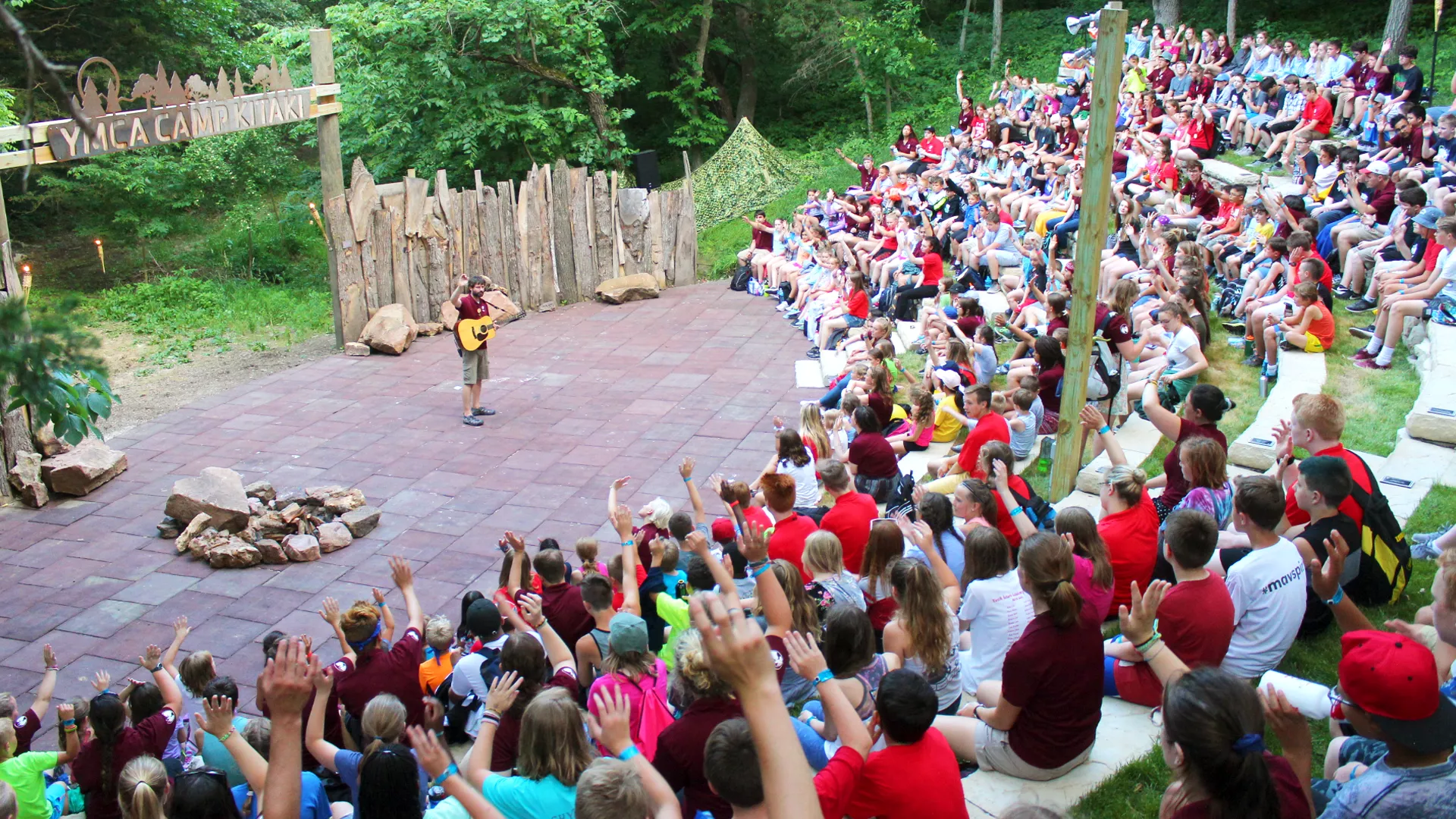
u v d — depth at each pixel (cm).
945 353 1132
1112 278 1272
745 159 2469
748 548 558
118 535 1062
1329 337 1017
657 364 1578
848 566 727
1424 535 677
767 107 3188
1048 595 463
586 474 1183
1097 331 946
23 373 338
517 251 1886
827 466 741
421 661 668
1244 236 1291
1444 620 446
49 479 1138
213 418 1377
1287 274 1098
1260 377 1048
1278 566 531
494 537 1045
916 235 1634
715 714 441
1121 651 548
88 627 895
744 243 2275
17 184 2112
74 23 2214
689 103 2848
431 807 534
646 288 1970
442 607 916
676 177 2984
